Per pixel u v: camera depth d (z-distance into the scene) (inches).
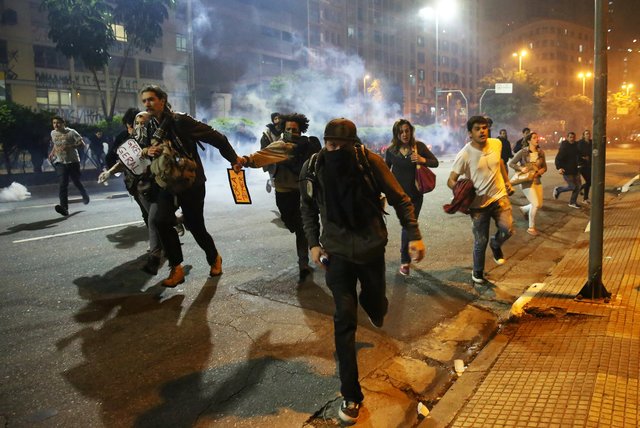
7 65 1465.3
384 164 121.2
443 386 135.6
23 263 237.1
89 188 580.1
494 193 210.7
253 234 303.3
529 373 128.6
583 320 162.2
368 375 138.6
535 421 106.0
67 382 131.1
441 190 559.2
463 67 3939.5
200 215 199.3
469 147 210.7
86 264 235.9
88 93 1646.2
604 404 109.0
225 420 116.4
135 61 1744.6
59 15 741.3
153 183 189.2
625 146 2314.2
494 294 205.9
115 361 142.5
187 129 181.5
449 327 173.8
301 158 210.1
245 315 175.8
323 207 120.8
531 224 322.3
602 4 161.2
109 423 114.2
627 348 136.6
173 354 147.1
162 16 799.1
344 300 117.6
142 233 303.7
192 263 237.6
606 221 356.8
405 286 213.5
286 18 2319.1
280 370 138.6
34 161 630.5
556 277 212.2
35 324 167.0
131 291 199.3
